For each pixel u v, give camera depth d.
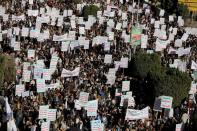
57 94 69.00
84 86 73.38
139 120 63.97
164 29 116.25
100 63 87.56
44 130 58.62
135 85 76.69
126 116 63.38
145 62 83.44
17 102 66.25
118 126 62.09
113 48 97.06
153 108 68.31
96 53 94.75
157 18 130.38
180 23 127.69
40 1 132.88
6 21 106.81
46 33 96.25
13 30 96.81
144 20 124.12
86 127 62.00
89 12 122.69
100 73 81.19
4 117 61.50
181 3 144.75
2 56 75.38
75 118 62.16
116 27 109.31
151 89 73.12
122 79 79.31
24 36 96.31
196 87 76.69
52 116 60.66
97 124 58.12
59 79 76.06
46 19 107.94
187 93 72.81
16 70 76.75
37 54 88.06
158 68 82.69
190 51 99.75
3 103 66.25
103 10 129.62
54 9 117.56
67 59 86.81
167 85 71.44
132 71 84.56
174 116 68.00
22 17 108.94
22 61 83.44
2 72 72.69
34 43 95.75
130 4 145.88
